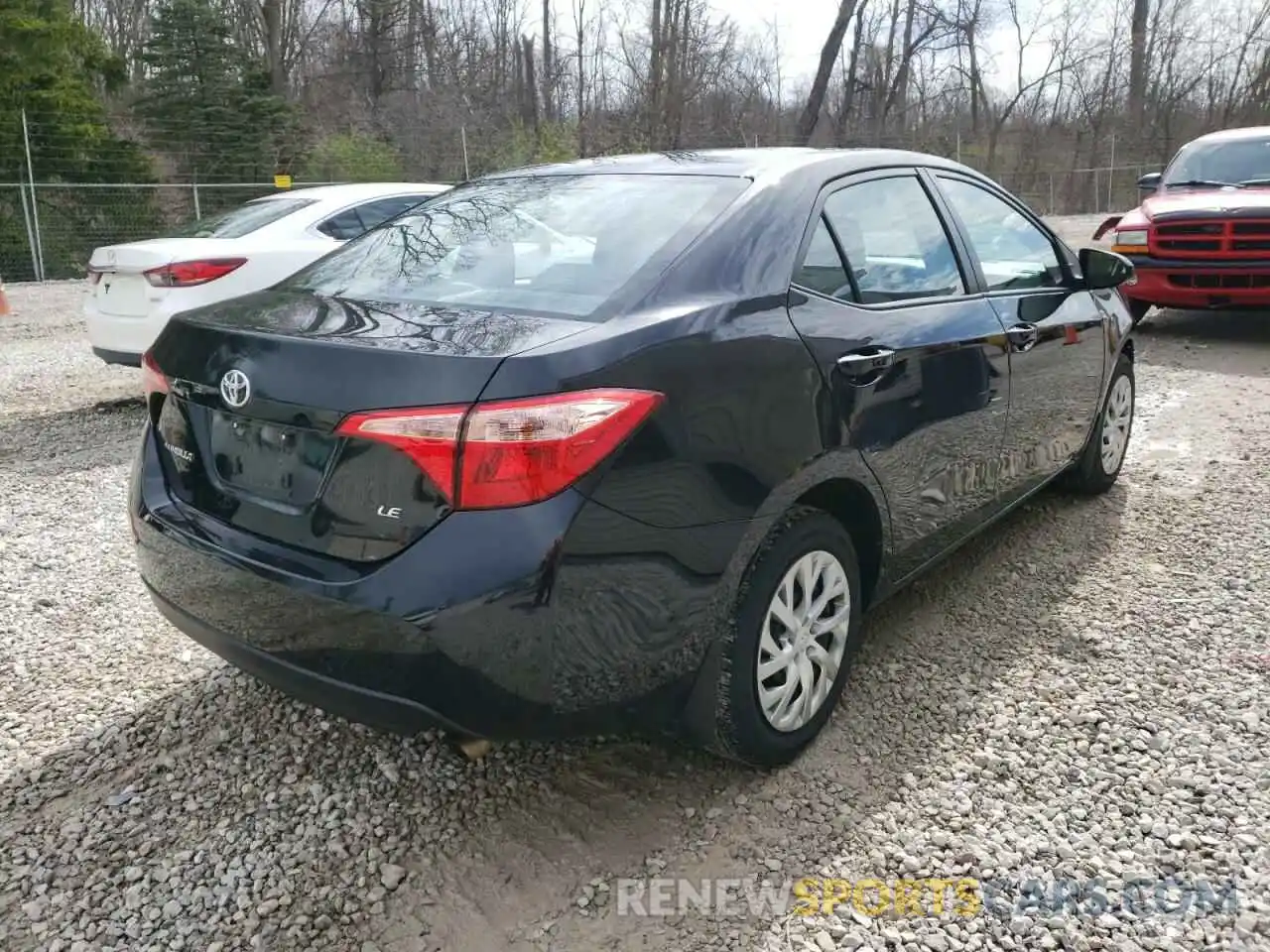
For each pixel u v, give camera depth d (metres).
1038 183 32.69
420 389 2.22
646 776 2.90
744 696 2.67
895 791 2.81
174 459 2.81
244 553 2.48
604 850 2.61
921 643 3.64
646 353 2.38
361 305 2.71
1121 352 4.94
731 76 30.30
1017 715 3.17
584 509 2.23
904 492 3.19
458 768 2.95
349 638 2.27
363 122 29.86
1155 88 34.75
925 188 3.65
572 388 2.23
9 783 2.90
